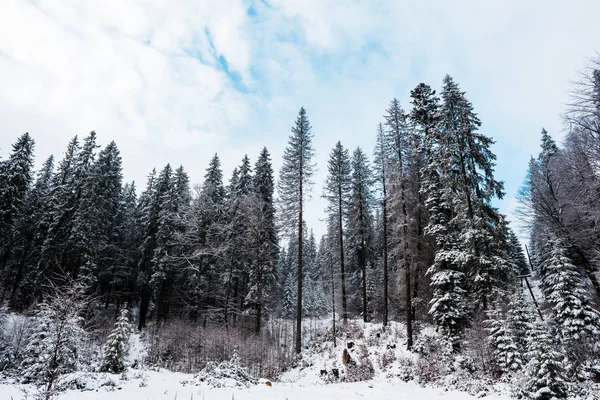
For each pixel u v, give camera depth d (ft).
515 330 48.98
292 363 69.77
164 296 106.52
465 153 69.10
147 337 88.02
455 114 72.90
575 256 74.74
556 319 61.98
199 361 64.90
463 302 64.49
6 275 109.09
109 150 115.85
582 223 61.77
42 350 28.94
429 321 80.84
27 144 104.06
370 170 100.68
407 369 56.85
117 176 115.44
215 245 96.48
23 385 34.47
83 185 100.94
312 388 44.50
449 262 68.28
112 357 45.09
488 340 51.90
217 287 100.68
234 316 98.73
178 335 80.53
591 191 51.29
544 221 75.25
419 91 85.35
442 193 72.69
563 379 33.68
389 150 81.76
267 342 81.46
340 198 104.53
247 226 98.73
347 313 99.50
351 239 113.80
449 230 71.61
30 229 110.01
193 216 96.58
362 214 105.91
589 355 50.29
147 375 44.01
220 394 34.32
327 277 128.47
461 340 60.49
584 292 61.21
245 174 119.24
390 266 104.88
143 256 107.45
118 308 113.19
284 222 86.94
